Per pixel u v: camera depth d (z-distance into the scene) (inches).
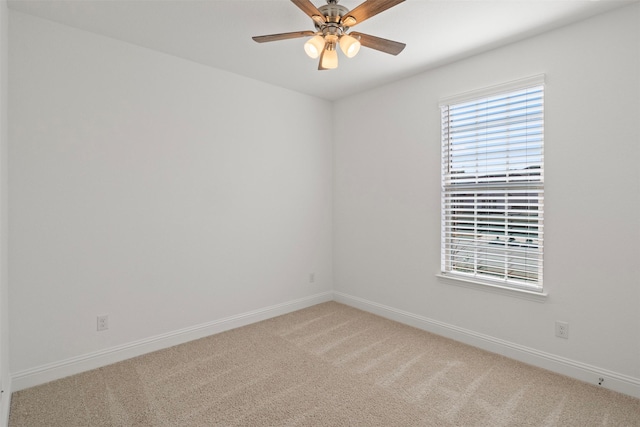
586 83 90.7
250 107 134.6
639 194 83.7
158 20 91.4
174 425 75.4
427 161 127.7
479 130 113.7
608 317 88.7
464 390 89.1
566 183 94.9
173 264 115.5
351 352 111.3
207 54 113.0
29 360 89.7
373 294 149.4
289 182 149.1
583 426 75.0
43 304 91.6
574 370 94.3
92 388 89.5
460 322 119.7
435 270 126.6
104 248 101.3
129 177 105.4
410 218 134.0
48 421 76.4
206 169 122.8
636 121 83.7
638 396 84.6
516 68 103.3
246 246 135.2
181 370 99.2
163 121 112.0
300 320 140.6
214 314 126.3
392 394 87.5
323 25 77.0
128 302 106.2
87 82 97.3
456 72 117.8
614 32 86.1
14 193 86.5
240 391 88.7
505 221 108.3
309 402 84.1
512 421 76.8
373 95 146.2
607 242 88.5
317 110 159.3
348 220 159.5
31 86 88.5
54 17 89.7
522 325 104.5
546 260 99.1
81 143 96.6
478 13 87.6
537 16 89.0
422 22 91.8
